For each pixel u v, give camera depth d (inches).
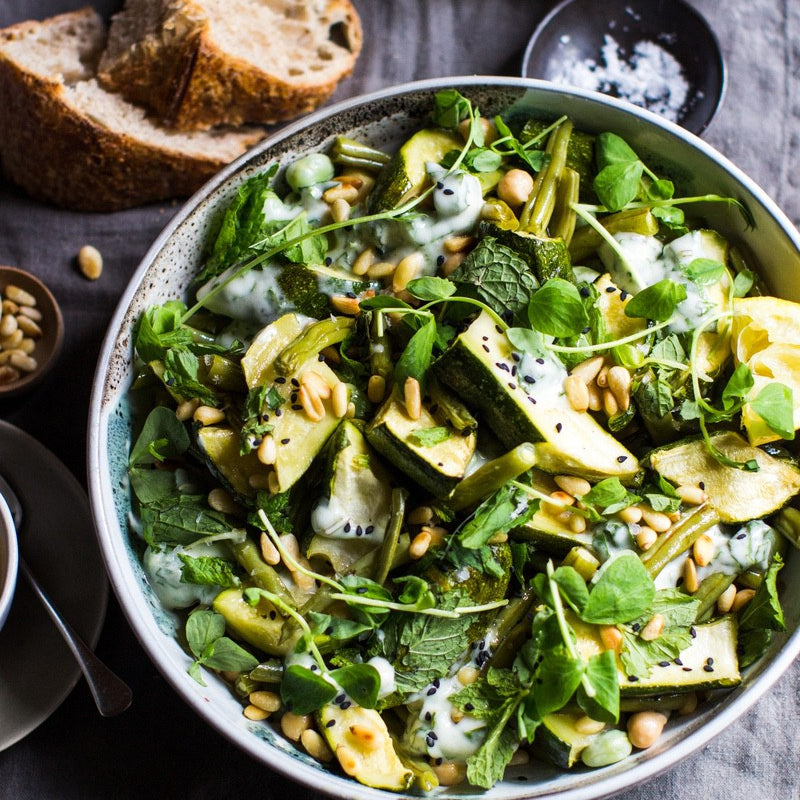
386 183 24.9
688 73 29.4
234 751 26.2
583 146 25.3
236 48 28.3
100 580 26.4
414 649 23.5
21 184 28.7
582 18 29.6
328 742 23.5
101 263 28.5
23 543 26.5
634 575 23.1
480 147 24.9
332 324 24.3
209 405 24.4
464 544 23.2
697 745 23.1
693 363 24.1
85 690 26.5
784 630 23.9
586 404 23.9
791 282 24.8
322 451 24.0
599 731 23.6
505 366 23.6
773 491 24.3
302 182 25.1
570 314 23.5
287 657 23.8
